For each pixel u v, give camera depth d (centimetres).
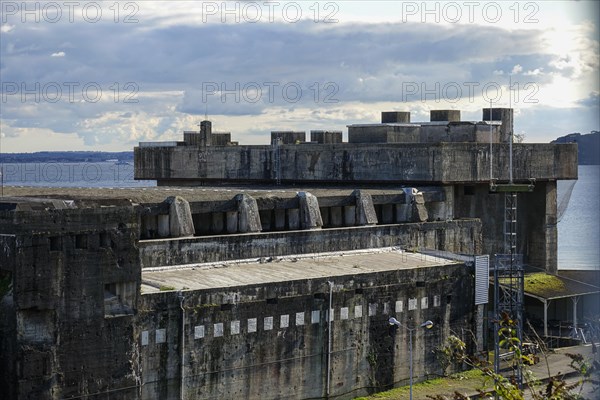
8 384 6338
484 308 9406
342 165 11588
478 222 10862
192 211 8875
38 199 7475
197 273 8012
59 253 6381
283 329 7688
